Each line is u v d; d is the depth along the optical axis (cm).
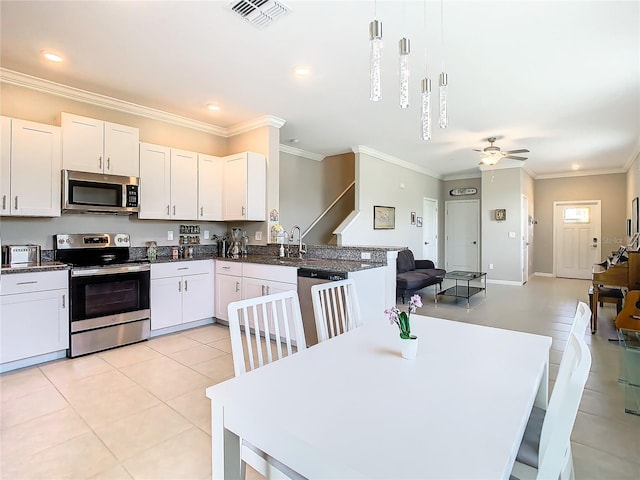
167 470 171
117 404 233
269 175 442
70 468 172
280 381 120
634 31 247
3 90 312
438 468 77
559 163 719
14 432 201
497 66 301
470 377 123
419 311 502
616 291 440
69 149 327
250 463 124
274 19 233
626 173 765
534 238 888
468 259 884
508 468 79
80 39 258
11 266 301
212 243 482
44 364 298
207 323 429
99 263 350
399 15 228
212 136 475
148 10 224
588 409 234
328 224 705
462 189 888
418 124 465
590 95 364
